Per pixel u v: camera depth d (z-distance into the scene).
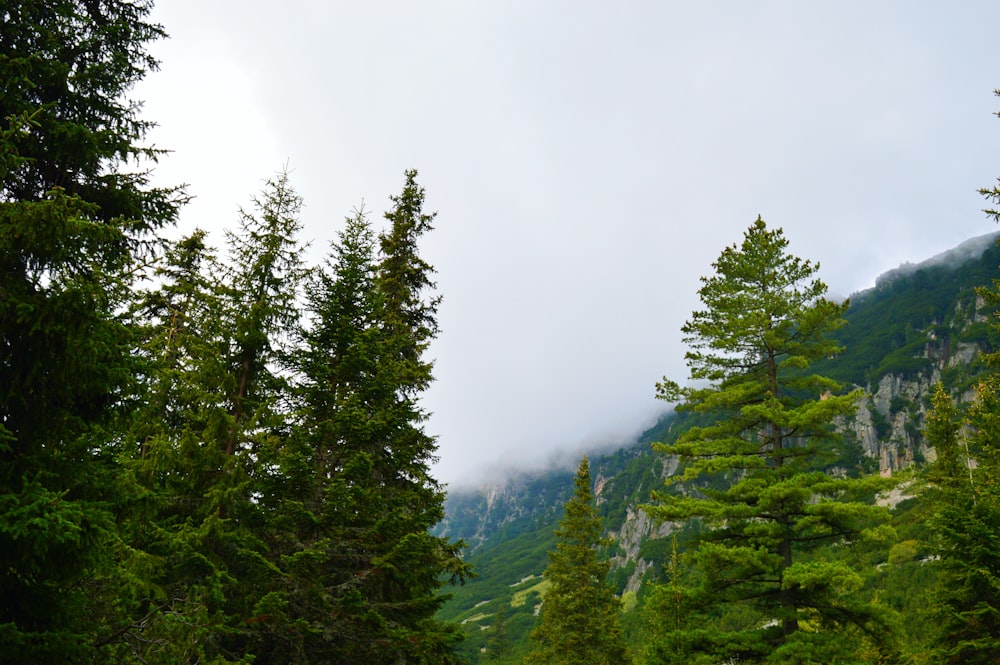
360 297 16.20
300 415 13.76
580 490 33.62
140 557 9.39
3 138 6.25
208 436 11.88
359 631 12.13
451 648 14.44
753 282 19.88
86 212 7.72
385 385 14.98
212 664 8.64
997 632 17.78
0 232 5.77
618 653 30.11
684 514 17.03
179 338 13.07
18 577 5.99
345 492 12.57
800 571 15.12
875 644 16.48
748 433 19.14
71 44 7.84
